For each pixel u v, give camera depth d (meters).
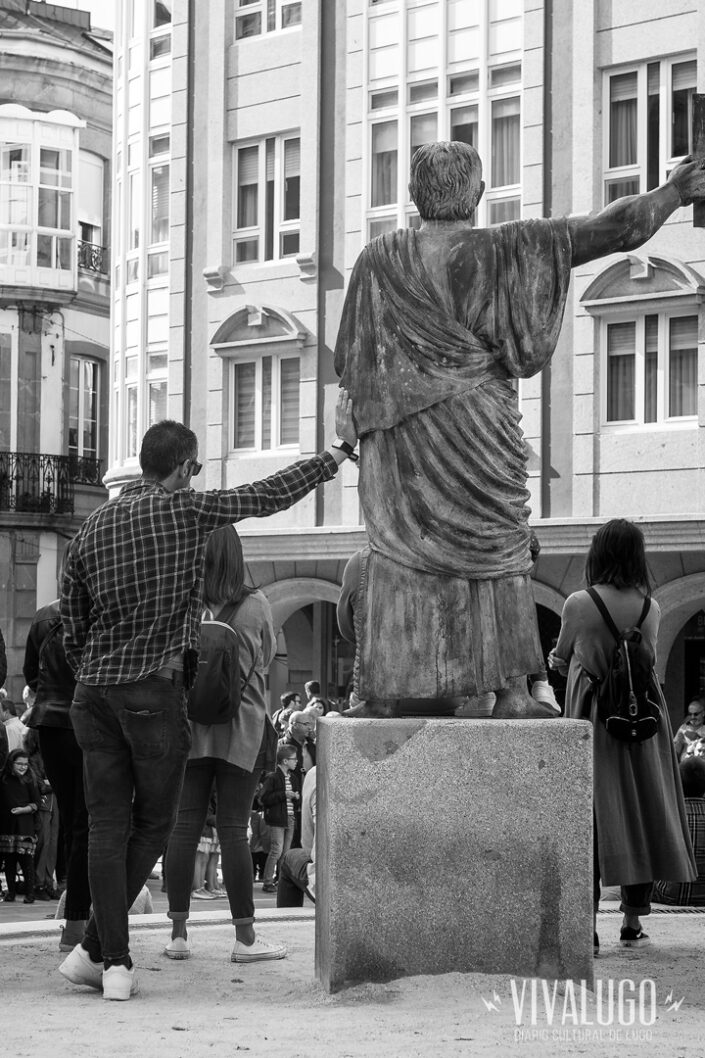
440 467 6.25
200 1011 5.78
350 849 5.96
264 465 29.61
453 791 6.01
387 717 6.25
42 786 16.23
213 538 7.30
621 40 25.89
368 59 28.77
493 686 6.24
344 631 6.67
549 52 26.61
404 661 6.24
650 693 7.30
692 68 25.36
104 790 6.24
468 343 6.27
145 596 6.18
